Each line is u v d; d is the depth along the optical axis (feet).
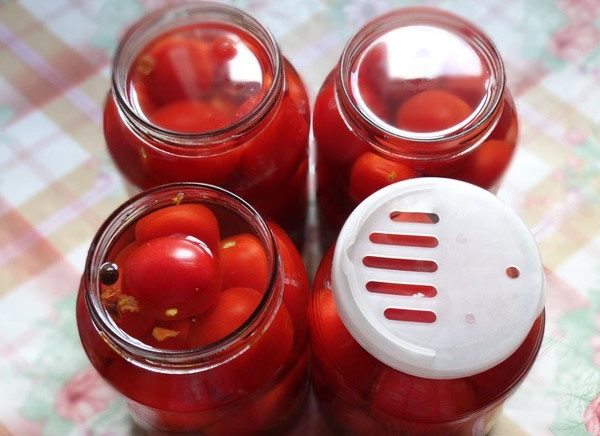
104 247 0.98
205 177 1.11
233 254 0.99
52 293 1.33
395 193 1.01
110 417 1.23
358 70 1.15
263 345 0.97
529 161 1.42
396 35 1.18
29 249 1.36
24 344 1.29
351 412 1.10
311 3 1.58
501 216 1.00
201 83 1.13
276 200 1.20
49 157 1.45
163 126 1.10
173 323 0.95
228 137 1.06
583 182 1.40
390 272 0.97
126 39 1.14
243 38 1.18
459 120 1.09
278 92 1.08
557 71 1.50
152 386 0.96
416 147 1.07
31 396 1.25
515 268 0.97
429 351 0.92
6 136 1.46
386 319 0.95
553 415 1.22
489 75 1.14
